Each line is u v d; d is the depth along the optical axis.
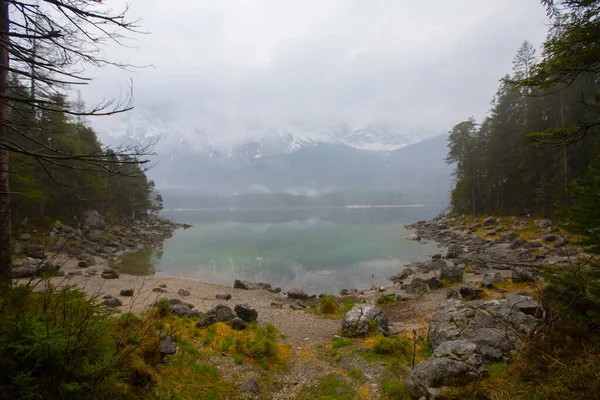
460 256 28.95
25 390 3.05
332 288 23.20
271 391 7.25
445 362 6.18
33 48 4.67
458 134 55.59
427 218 95.56
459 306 9.58
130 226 53.66
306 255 37.12
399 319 13.77
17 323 3.53
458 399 5.39
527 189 45.12
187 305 14.31
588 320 5.41
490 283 17.06
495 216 48.28
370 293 19.91
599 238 6.24
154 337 6.92
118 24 4.64
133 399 4.72
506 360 6.88
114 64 4.86
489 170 49.12
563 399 4.36
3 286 4.50
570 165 34.59
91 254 31.14
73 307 4.69
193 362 7.62
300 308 16.31
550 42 6.74
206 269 29.98
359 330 10.86
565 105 33.62
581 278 6.04
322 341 10.98
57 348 3.43
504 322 8.10
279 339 11.06
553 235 28.77
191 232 65.69
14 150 4.12
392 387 7.07
